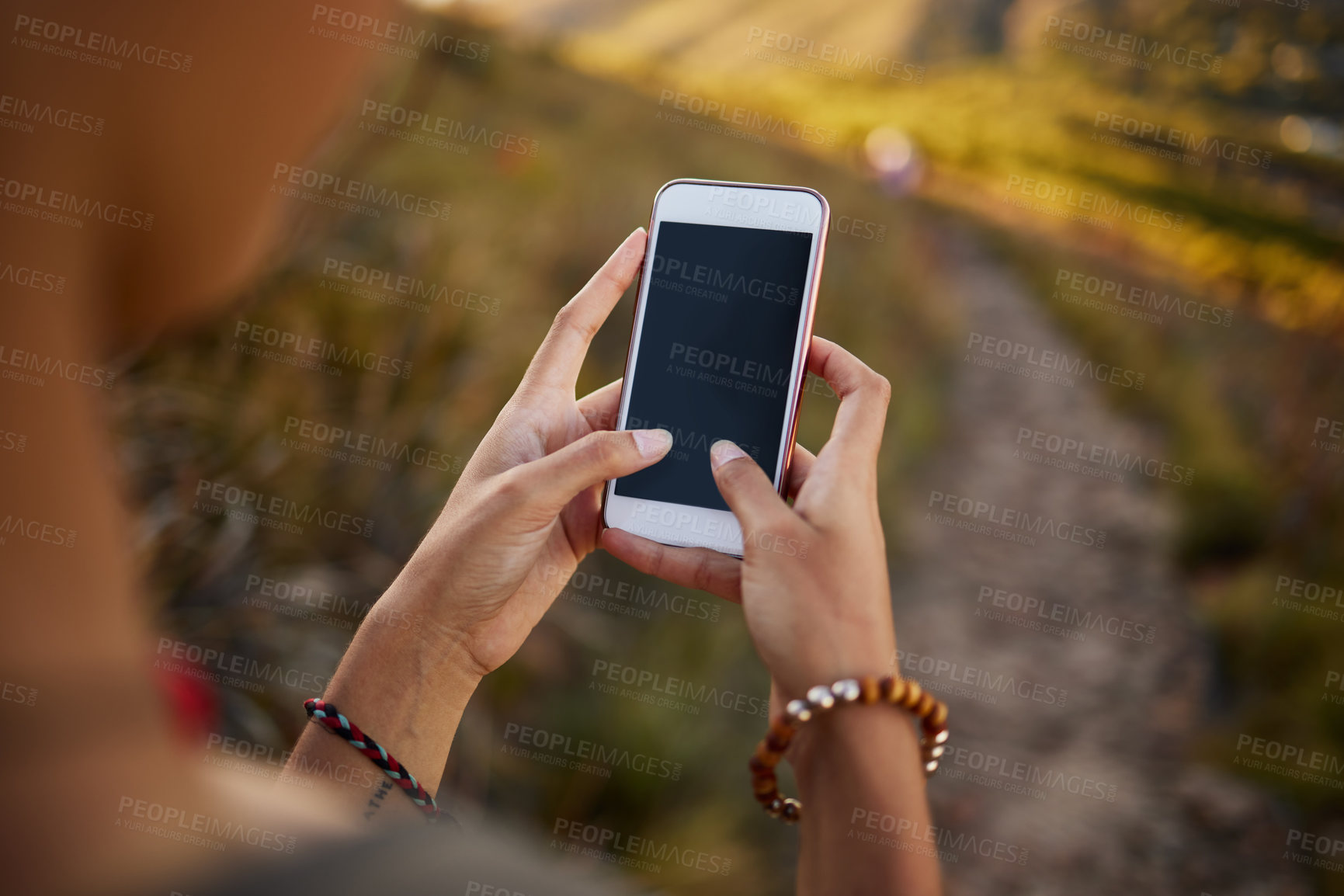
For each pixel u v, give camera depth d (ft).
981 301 33.04
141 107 0.94
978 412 21.66
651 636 9.70
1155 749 11.27
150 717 0.98
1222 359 27.84
